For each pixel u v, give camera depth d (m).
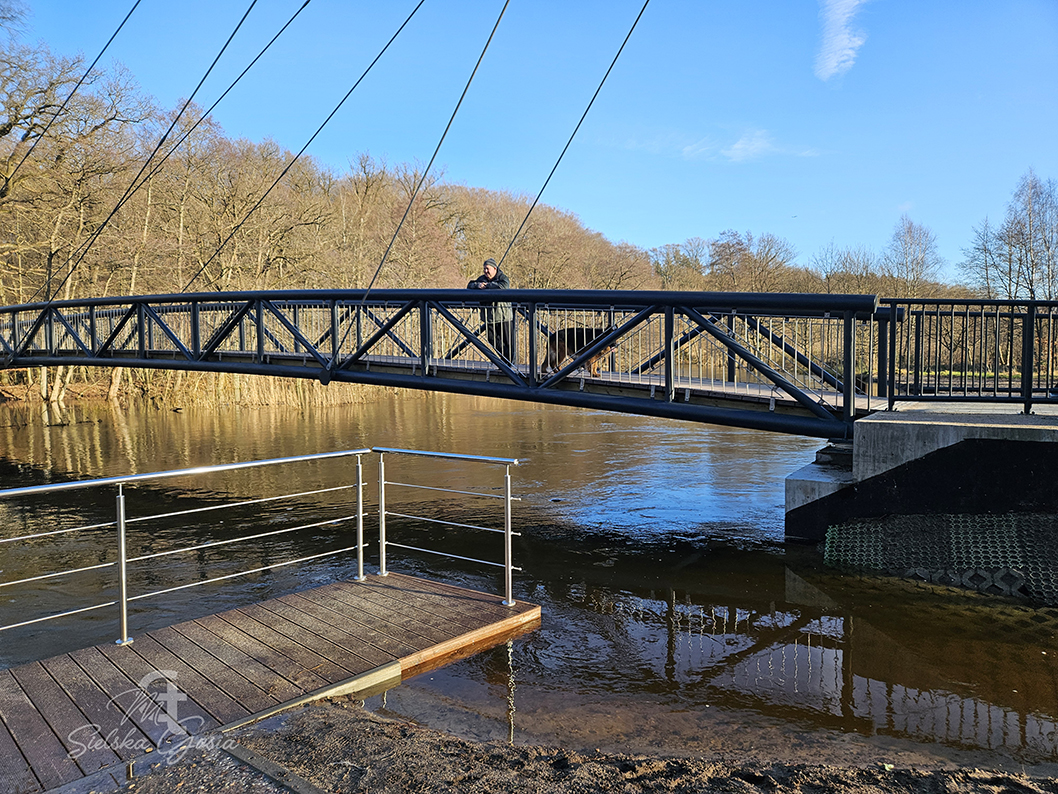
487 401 29.45
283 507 10.79
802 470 8.40
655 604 6.52
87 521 10.34
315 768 3.20
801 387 9.20
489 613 5.49
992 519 7.02
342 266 31.55
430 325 11.16
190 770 3.18
